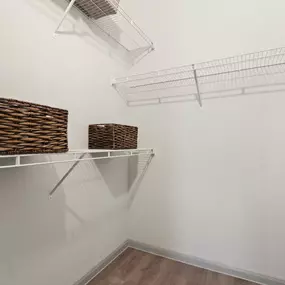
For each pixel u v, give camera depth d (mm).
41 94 1213
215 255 1716
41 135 866
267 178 1541
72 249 1450
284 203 1490
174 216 1890
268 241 1537
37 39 1190
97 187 1689
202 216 1770
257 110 1574
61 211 1362
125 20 2047
